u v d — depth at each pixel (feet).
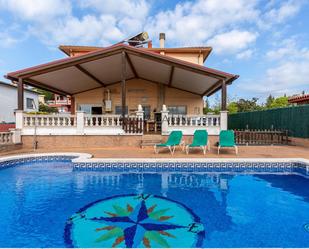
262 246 12.02
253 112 65.57
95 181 23.53
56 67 41.65
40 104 140.05
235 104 124.16
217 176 25.58
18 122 40.78
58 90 60.23
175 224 14.40
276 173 26.71
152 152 34.50
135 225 14.24
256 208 16.96
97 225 14.24
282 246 12.03
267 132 47.34
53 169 28.02
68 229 13.73
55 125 41.50
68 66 42.14
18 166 29.45
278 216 15.57
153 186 22.09
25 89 81.76
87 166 27.17
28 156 31.07
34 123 41.60
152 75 58.90
